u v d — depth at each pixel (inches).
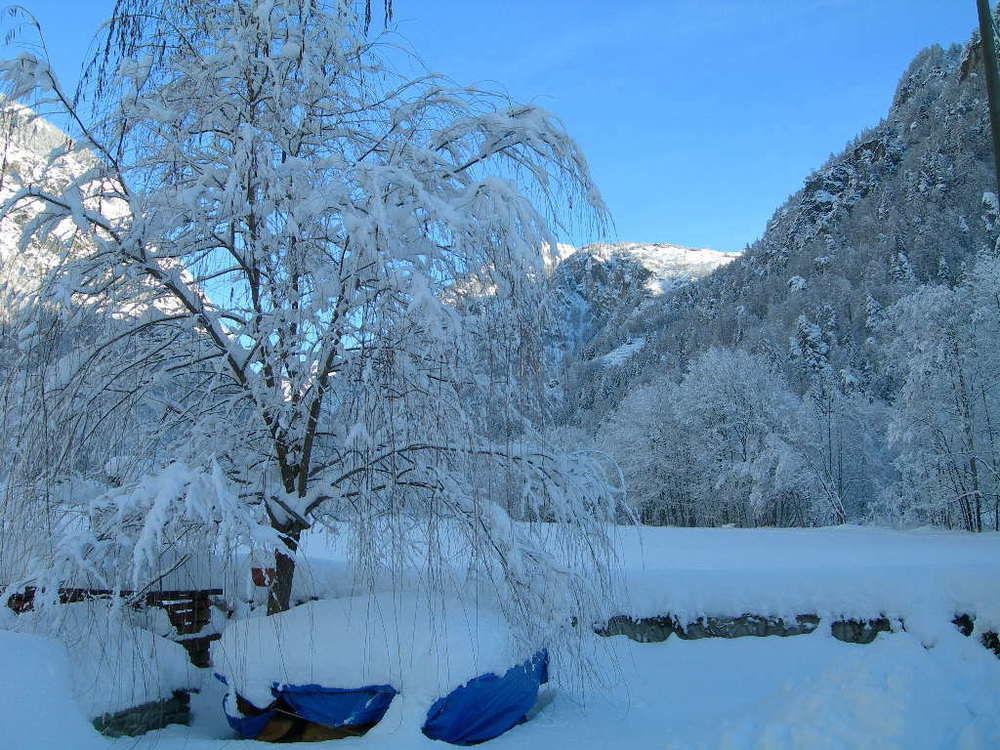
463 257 196.9
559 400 226.5
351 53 232.4
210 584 251.6
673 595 315.0
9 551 204.4
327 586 288.4
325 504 239.9
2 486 203.0
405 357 199.8
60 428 206.1
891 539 692.7
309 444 227.6
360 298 205.3
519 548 209.2
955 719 174.7
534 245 203.5
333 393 231.9
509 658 203.9
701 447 1469.0
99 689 186.1
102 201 221.5
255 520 196.2
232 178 196.4
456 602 215.9
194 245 217.6
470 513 206.8
